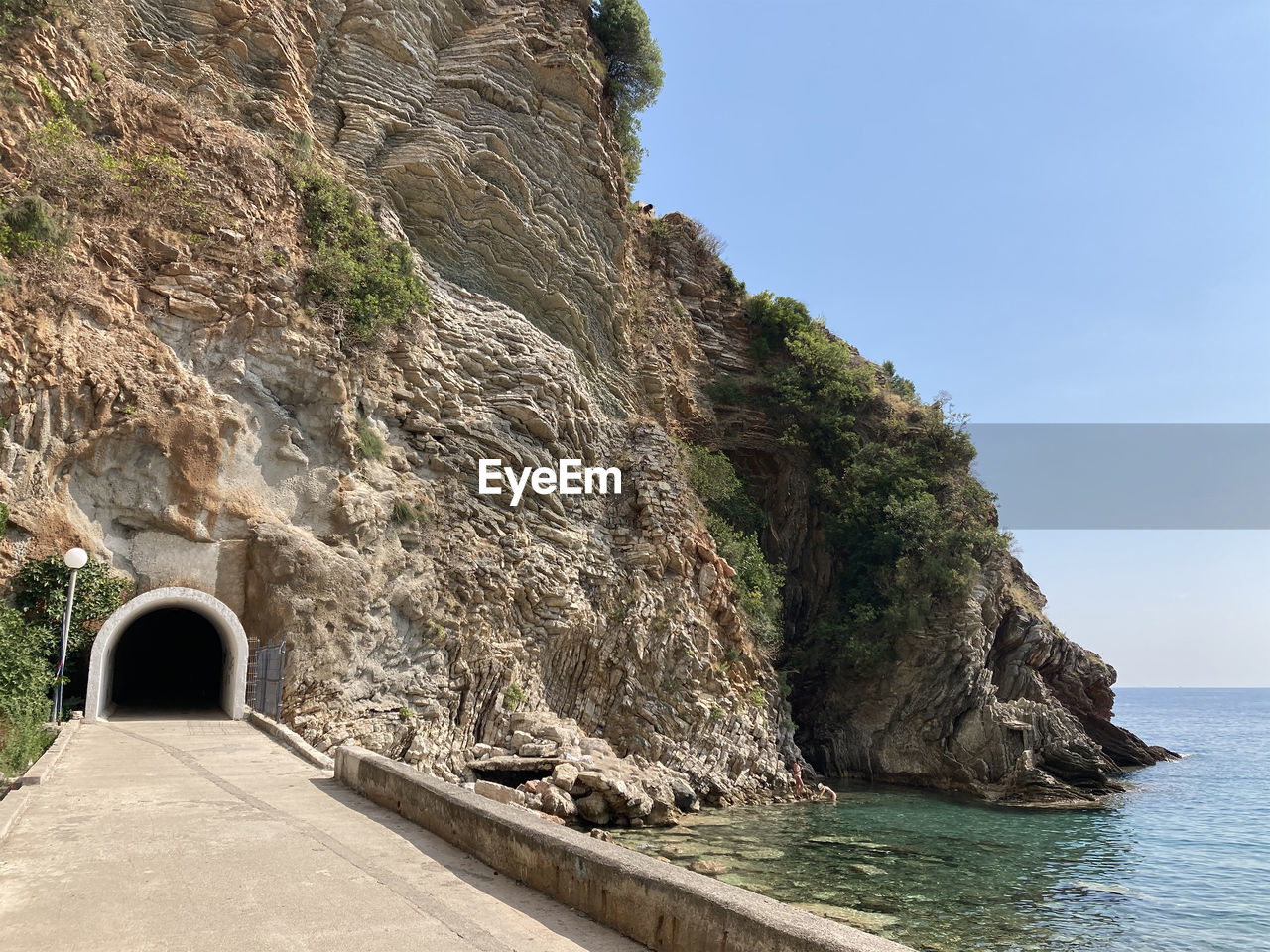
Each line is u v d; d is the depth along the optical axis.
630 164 46.12
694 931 5.11
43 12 21.02
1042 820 32.00
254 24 28.17
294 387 23.66
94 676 17.28
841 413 50.78
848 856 22.92
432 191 32.22
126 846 7.91
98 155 21.23
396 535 24.91
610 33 42.94
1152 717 176.62
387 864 7.49
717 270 56.00
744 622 36.94
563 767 24.36
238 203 23.55
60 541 18.42
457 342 29.77
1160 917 19.73
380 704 23.17
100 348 19.81
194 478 20.97
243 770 12.23
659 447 37.72
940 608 42.16
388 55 33.47
